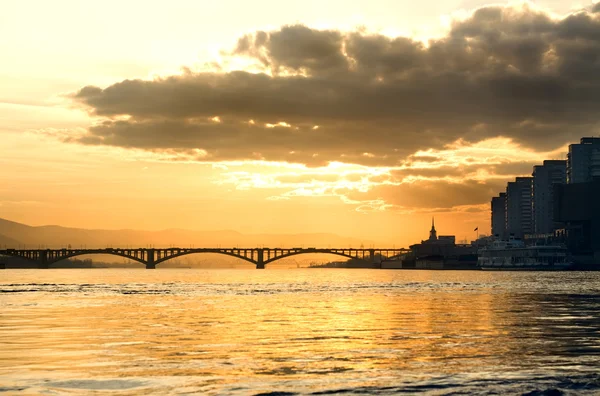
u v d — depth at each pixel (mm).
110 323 90375
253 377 50406
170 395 44750
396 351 63375
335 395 44781
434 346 66812
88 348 65125
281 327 85438
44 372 52250
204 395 44750
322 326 86812
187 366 54969
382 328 84188
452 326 86688
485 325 87875
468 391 45688
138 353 61969
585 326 86250
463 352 62656
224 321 93812
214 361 57406
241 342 70062
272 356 60312
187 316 102062
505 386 47094
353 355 60844
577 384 47656
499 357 59594
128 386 47312
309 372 52344
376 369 53625
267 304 132250
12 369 53438
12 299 146375
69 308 118938
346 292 185625
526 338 73375
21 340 71438
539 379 49312
